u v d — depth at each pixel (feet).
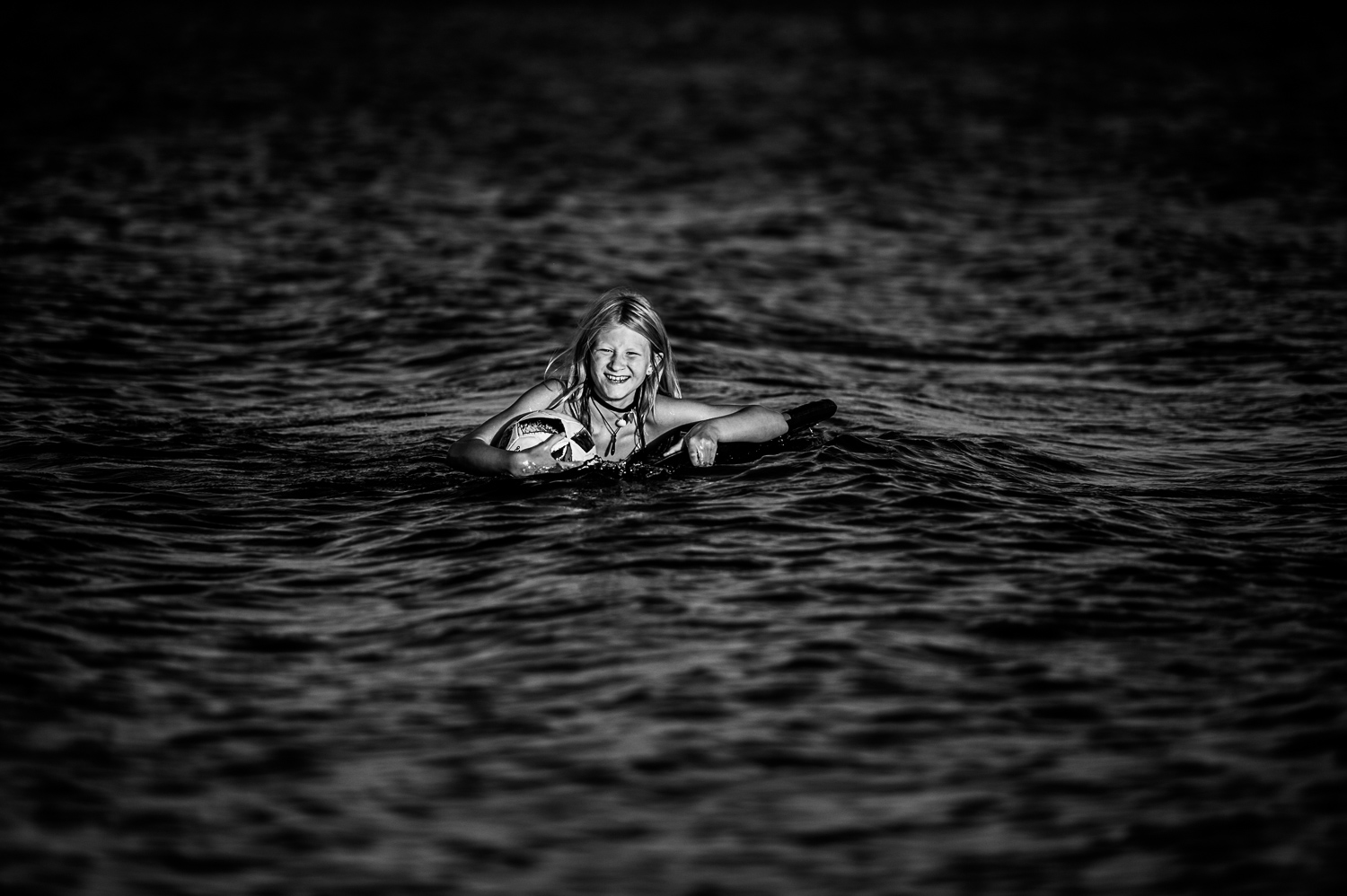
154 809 30.96
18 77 248.52
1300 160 169.27
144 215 124.67
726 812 31.14
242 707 35.73
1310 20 417.08
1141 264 108.17
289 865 29.04
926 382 75.56
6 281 94.89
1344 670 37.50
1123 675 37.40
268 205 133.69
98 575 43.80
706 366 76.18
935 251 119.65
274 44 344.49
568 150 188.34
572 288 98.99
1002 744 33.91
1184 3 492.95
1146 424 66.23
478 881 28.66
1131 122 213.87
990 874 28.86
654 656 38.37
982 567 44.62
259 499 51.37
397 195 143.33
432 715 35.42
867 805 31.37
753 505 49.60
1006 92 262.06
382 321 87.30
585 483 52.11
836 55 346.13
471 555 45.62
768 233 128.47
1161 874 28.71
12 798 31.04
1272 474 56.54
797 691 36.42
